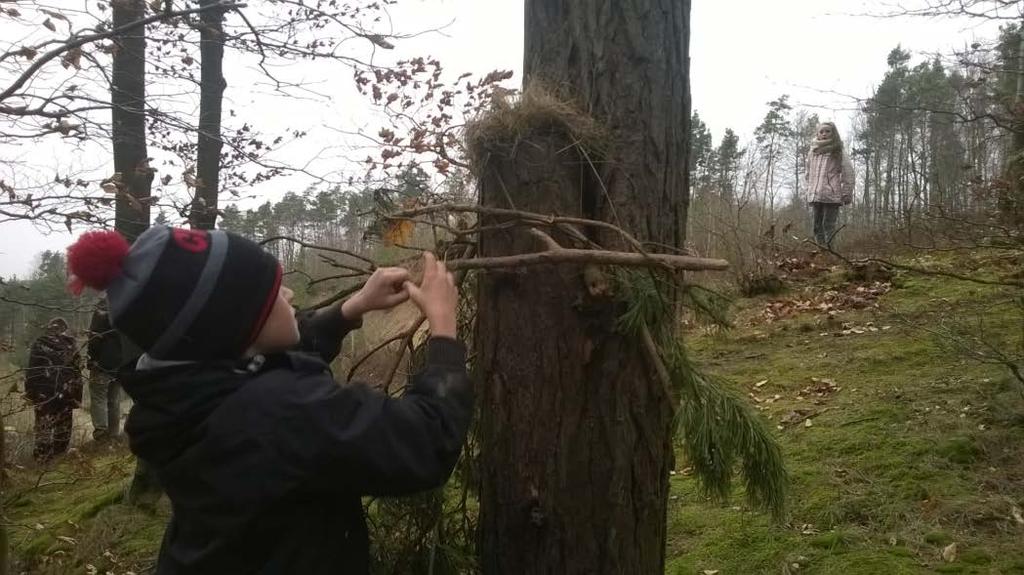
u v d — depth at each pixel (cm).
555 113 185
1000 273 641
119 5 375
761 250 800
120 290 130
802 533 345
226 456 129
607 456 186
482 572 200
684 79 200
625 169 188
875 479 376
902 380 497
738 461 215
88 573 439
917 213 577
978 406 432
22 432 553
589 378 186
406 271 177
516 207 190
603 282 180
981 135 516
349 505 149
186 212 424
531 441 189
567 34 193
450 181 232
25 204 354
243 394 132
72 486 580
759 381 553
